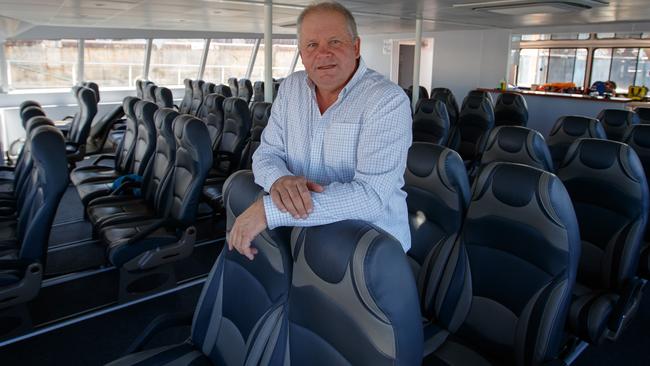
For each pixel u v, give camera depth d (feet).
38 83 26.63
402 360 2.83
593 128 10.39
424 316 5.72
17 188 10.63
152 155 11.60
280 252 3.72
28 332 7.60
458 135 18.35
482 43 30.32
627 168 5.98
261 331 3.76
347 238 2.97
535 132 8.27
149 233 8.07
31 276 7.04
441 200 5.71
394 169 3.48
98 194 11.44
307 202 3.12
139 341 4.82
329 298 3.13
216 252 10.96
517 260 4.80
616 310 5.58
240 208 4.17
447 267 5.47
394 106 3.52
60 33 24.27
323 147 3.86
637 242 5.97
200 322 4.75
